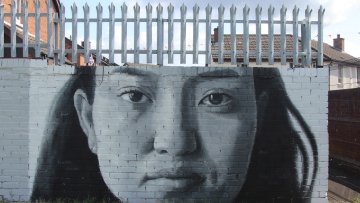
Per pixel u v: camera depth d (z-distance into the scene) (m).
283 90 6.76
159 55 6.80
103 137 6.83
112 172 6.84
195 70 6.78
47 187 6.93
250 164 6.77
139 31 6.84
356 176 11.19
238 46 7.27
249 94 6.76
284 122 6.77
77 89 6.86
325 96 6.75
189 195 6.77
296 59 6.82
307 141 6.76
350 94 13.00
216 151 6.77
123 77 6.82
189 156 6.77
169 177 6.78
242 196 6.77
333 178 10.81
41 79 6.90
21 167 6.95
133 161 6.82
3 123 6.95
